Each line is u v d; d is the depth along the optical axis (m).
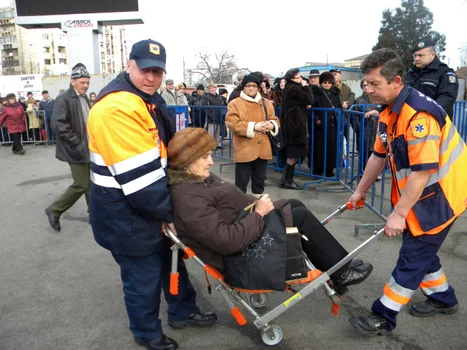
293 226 2.50
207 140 2.33
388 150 2.50
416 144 2.21
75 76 4.43
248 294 2.95
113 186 2.12
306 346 2.54
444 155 2.33
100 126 2.04
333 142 6.12
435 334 2.62
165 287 2.68
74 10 15.21
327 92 6.41
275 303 3.02
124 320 2.90
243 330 2.74
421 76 4.17
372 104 6.93
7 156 10.09
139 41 2.18
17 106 10.20
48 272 3.65
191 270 3.63
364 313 2.87
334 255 2.56
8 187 6.76
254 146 5.00
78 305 3.11
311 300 3.05
